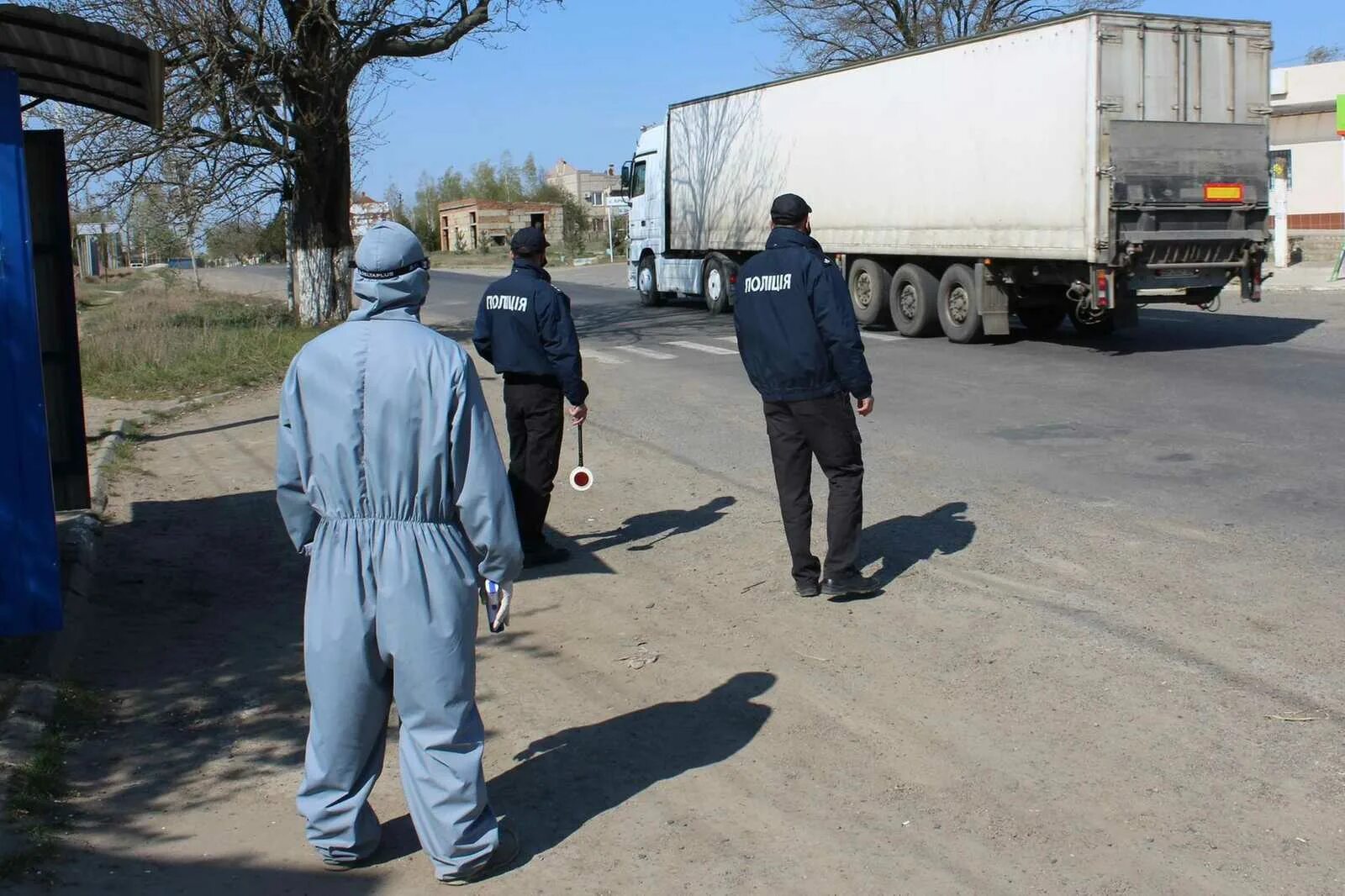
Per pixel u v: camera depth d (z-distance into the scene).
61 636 5.56
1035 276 15.57
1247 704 4.67
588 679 5.22
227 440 11.38
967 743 4.44
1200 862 3.58
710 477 9.07
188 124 19.06
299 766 4.44
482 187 111.25
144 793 4.21
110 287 46.62
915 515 7.67
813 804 4.03
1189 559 6.53
